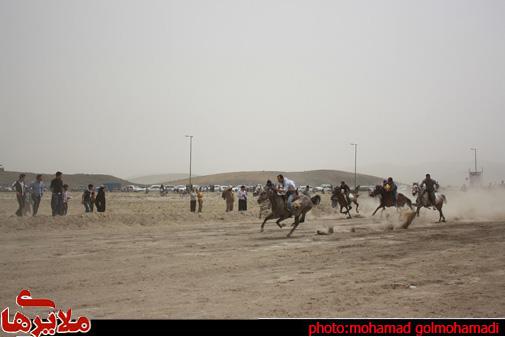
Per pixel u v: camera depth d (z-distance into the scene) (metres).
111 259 16.06
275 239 21.86
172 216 32.03
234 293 11.45
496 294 11.52
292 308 10.18
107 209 44.78
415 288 12.10
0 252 17.50
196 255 17.03
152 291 11.61
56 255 16.88
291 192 23.05
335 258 16.48
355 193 38.66
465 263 15.55
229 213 35.00
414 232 24.59
